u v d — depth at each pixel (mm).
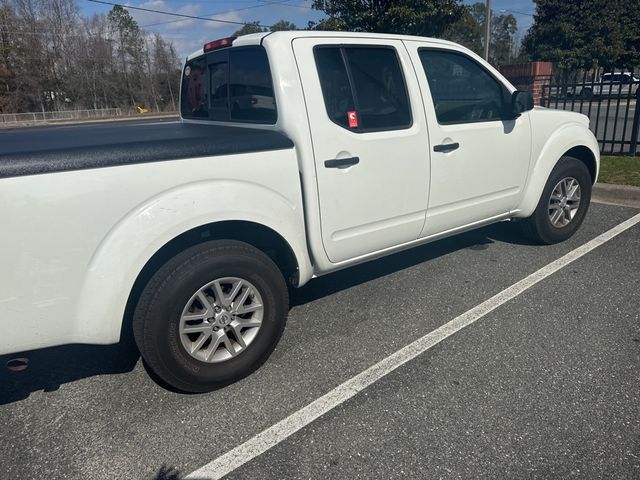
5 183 2049
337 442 2324
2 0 53125
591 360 2867
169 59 63375
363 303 3721
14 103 53469
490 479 2078
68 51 58250
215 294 2652
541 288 3811
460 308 3570
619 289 3732
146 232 2367
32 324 2242
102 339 2420
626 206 6004
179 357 2566
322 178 2932
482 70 3836
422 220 3562
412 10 11016
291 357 3049
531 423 2385
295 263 2994
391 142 3211
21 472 2213
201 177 2506
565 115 4480
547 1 31922
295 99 2838
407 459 2203
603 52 30188
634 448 2209
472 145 3701
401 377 2793
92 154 2215
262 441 2355
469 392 2635
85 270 2283
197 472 2189
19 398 2744
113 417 2562
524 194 4273
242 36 3203
